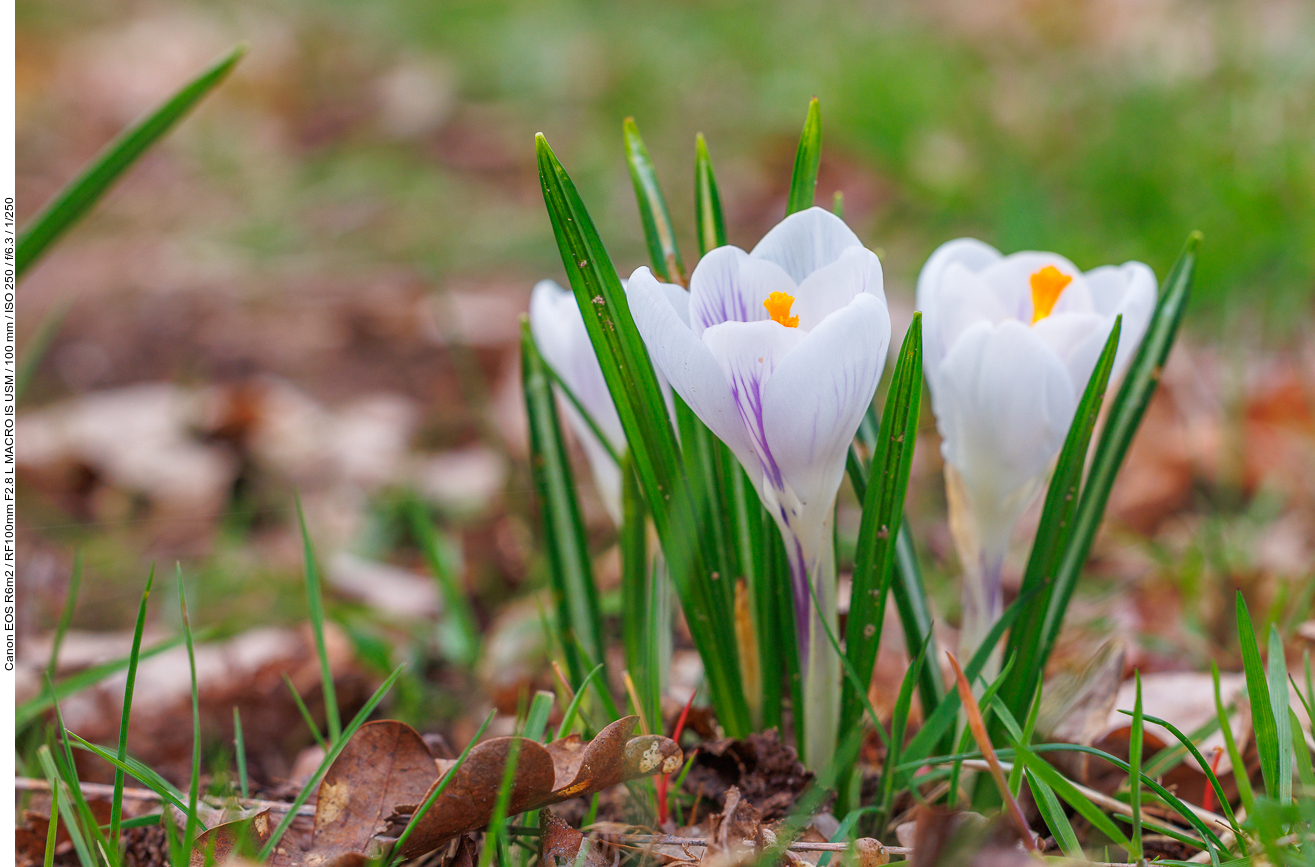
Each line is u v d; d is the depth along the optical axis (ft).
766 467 2.01
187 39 8.38
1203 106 4.85
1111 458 2.12
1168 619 2.50
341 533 3.14
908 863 2.00
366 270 4.98
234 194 5.84
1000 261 2.10
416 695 2.39
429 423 3.83
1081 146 4.83
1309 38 5.62
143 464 3.57
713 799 2.11
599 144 6.02
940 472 3.23
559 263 4.93
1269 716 2.02
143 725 2.39
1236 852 2.04
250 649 2.49
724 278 2.01
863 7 8.29
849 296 1.99
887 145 5.21
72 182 2.22
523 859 2.06
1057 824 2.01
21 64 7.77
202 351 4.33
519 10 8.48
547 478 2.17
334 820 2.05
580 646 2.14
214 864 2.03
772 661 2.10
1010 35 7.36
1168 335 2.12
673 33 7.70
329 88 7.44
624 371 2.03
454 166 6.04
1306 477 3.04
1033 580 2.07
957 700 2.07
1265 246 3.82
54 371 4.16
